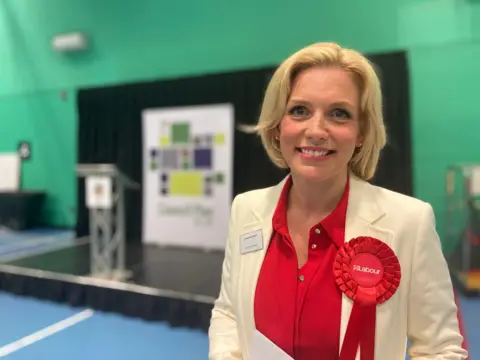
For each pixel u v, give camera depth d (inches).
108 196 128.0
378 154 34.3
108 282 128.8
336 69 30.9
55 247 191.0
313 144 30.5
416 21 162.1
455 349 29.4
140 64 212.7
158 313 118.9
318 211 34.2
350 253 30.5
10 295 140.6
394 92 160.9
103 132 215.8
